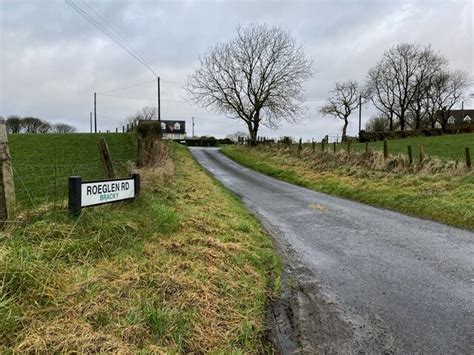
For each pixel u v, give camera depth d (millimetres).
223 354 3418
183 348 3416
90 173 12617
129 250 5180
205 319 3910
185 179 14539
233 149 42875
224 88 46125
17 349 2883
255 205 12445
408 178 14297
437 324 4270
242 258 5906
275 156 28547
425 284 5473
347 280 5645
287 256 6832
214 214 8711
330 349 3756
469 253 6988
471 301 4895
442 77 62594
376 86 65875
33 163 16688
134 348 3168
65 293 3785
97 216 5930
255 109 46062
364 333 4070
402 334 4047
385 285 5445
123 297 3943
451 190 12117
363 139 43438
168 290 4242
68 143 24047
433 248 7336
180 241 5902
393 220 10039
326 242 7812
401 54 63062
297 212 11203
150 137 15125
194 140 65938
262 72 45469
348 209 11750
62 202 6383
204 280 4695
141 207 7184
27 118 82562
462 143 28109
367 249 7285
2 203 5223
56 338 3092
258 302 4598
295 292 5172
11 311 3230
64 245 4727
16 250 4082
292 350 3727
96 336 3195
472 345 3822
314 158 22391
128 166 12297
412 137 42562
